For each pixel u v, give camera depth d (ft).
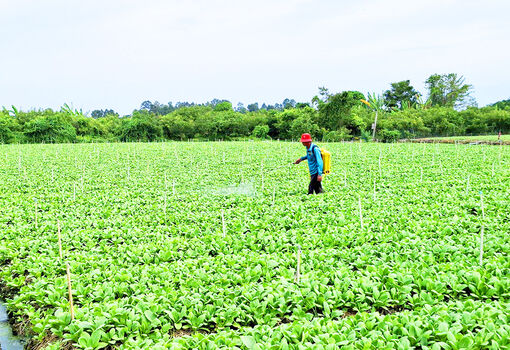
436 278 24.22
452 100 280.51
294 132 192.24
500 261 26.03
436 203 42.24
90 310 22.09
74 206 46.26
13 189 56.24
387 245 29.84
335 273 25.18
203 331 21.44
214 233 34.96
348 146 124.36
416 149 109.09
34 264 28.84
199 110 259.80
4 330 24.14
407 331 18.62
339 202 44.73
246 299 22.71
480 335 17.95
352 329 19.40
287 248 31.04
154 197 51.90
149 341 19.40
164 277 25.89
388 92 298.35
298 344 17.98
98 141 178.91
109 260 28.99
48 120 168.66
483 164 74.08
